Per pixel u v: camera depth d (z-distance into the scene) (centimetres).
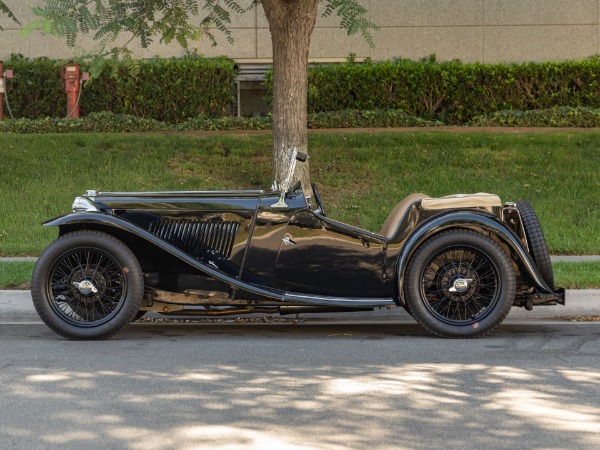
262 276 734
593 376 587
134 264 708
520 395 537
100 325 711
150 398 527
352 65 1800
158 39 1897
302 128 1178
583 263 1005
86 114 1823
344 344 704
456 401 522
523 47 1936
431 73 1786
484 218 723
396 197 1324
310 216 732
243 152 1474
